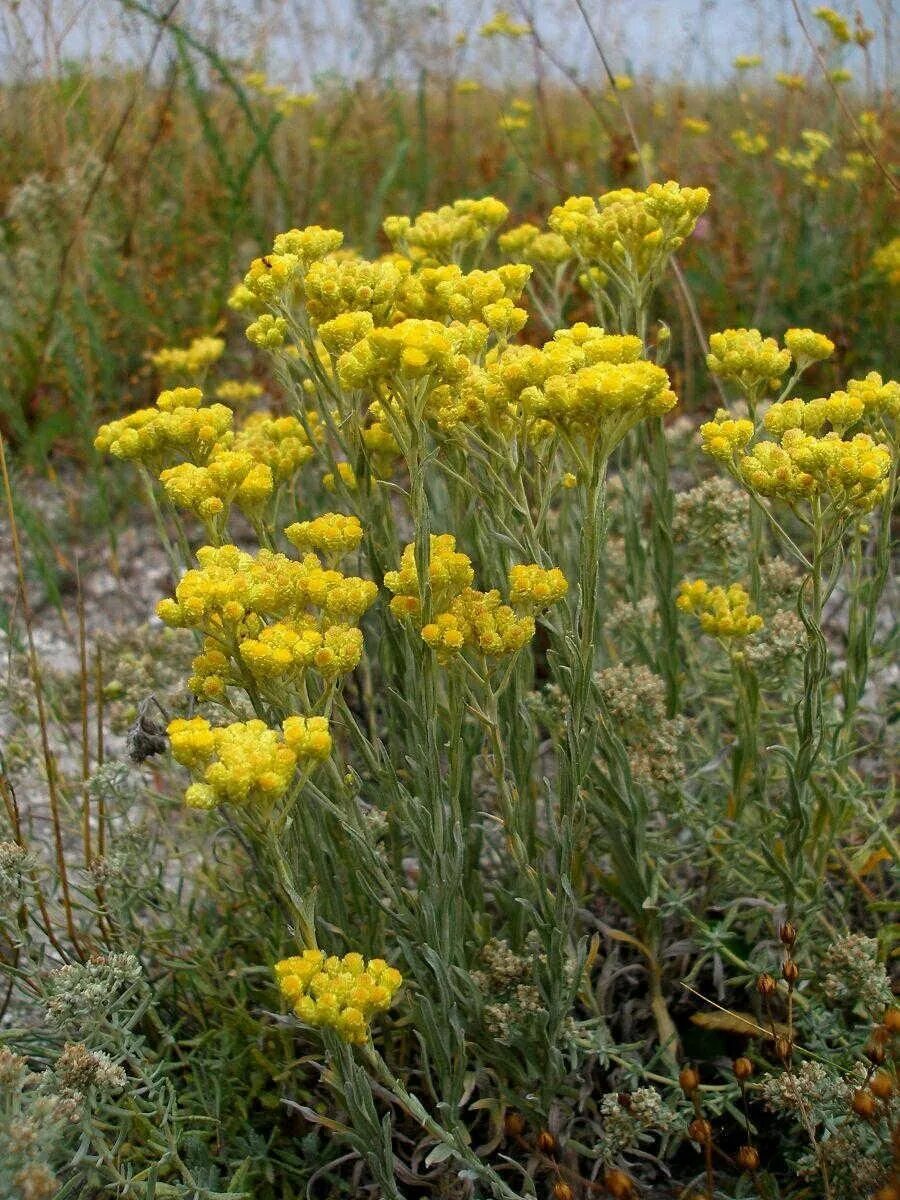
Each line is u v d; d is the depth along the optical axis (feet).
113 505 2.62
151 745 1.40
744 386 1.47
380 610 1.41
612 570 1.95
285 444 1.50
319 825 1.31
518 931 1.39
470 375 1.22
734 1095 1.33
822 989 1.37
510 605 1.40
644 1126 1.27
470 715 1.38
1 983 1.58
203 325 2.96
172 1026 1.48
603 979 1.43
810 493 1.22
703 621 1.46
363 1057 1.35
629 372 1.10
